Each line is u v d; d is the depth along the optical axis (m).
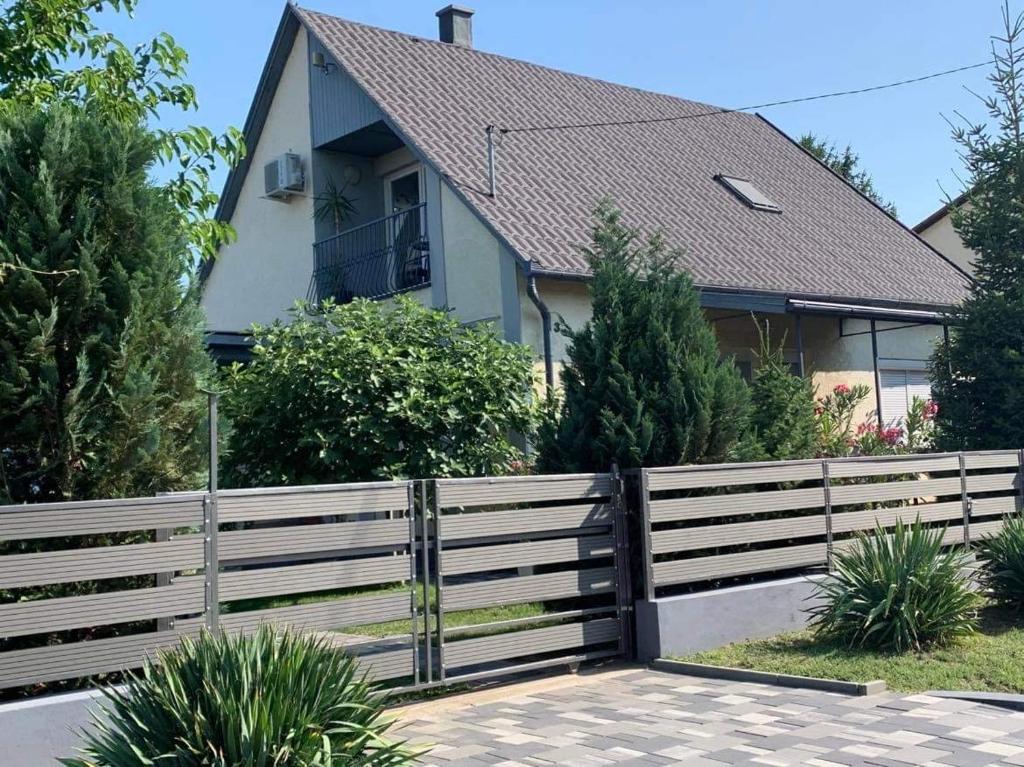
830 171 23.48
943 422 13.27
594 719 6.44
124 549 5.66
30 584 5.34
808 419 10.38
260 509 6.23
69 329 5.80
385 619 6.75
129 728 4.48
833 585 8.40
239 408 11.38
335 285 16.75
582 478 7.93
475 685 7.48
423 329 11.80
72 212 5.96
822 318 17.23
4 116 6.07
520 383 11.75
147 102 9.91
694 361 8.73
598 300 8.98
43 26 9.43
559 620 8.26
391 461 10.99
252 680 4.52
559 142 17.77
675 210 17.23
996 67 13.20
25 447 5.68
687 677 7.62
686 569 8.33
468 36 20.61
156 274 6.11
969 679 7.11
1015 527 9.35
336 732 4.52
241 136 9.84
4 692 5.47
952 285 19.45
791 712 6.48
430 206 15.05
